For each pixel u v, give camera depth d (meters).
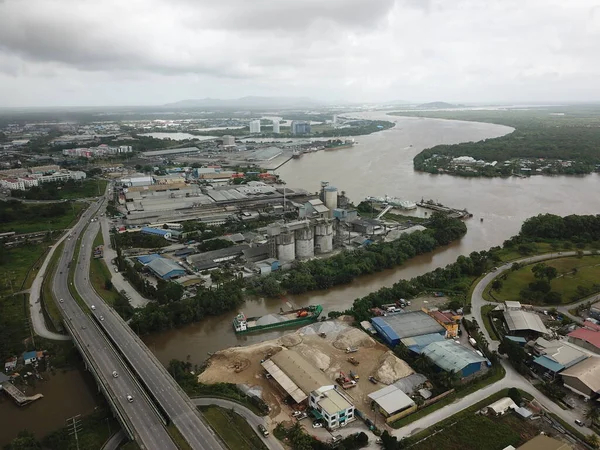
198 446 105.12
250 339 167.75
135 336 156.12
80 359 153.62
